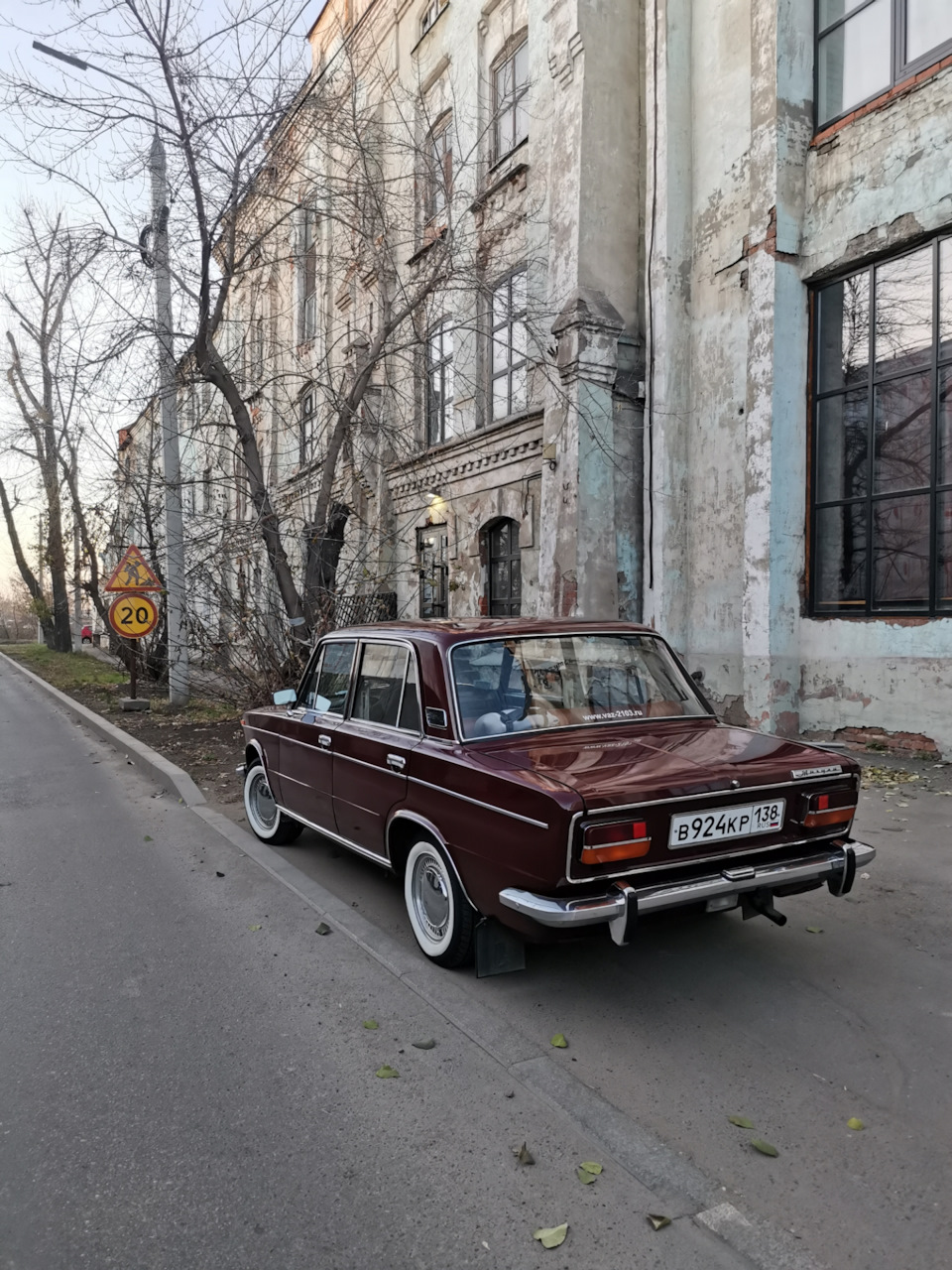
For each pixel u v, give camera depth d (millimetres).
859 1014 3566
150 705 15234
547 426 11398
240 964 4203
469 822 3645
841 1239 2293
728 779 3402
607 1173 2590
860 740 8562
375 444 15539
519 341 13125
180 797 7926
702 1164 2619
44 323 22188
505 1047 3328
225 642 12133
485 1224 2371
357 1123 2863
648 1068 3174
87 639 37875
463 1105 2959
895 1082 3061
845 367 8883
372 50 15641
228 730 11930
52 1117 2934
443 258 11906
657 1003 3688
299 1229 2365
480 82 14258
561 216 11102
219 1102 3004
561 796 3146
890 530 8398
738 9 9758
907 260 8195
